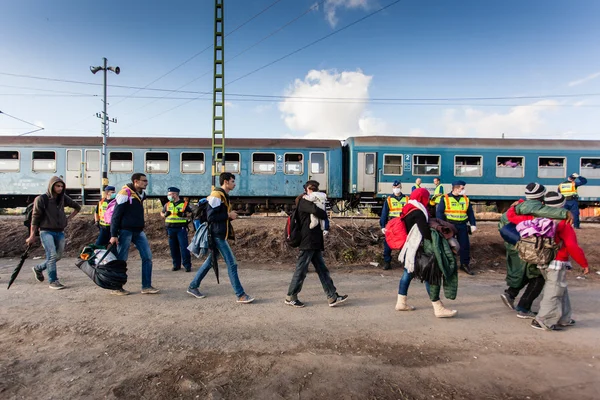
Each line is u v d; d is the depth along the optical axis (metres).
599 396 2.58
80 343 3.44
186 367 2.96
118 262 5.01
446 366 3.04
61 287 5.42
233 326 3.91
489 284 6.14
